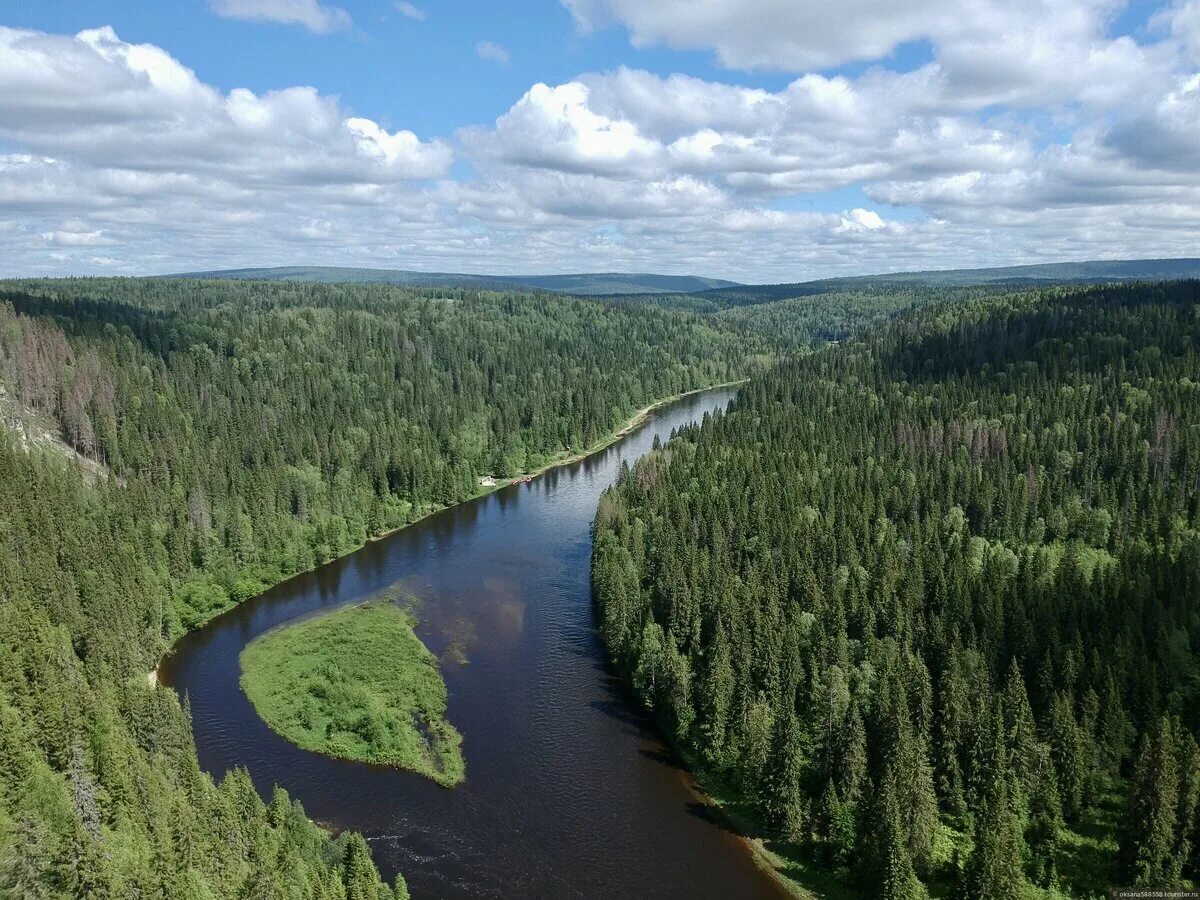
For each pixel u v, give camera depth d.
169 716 89.00
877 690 97.88
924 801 80.50
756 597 118.81
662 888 82.81
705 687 103.94
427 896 80.81
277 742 107.06
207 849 70.81
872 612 113.50
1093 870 79.12
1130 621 104.94
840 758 89.06
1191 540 134.50
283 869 72.88
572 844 88.94
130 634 121.38
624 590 131.12
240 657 130.88
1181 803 76.50
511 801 95.75
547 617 145.75
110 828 68.12
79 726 74.69
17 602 92.31
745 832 91.06
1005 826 74.94
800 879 84.25
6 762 65.69
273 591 160.25
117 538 139.88
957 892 76.62
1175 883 74.56
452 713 114.19
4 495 123.50
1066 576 119.25
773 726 92.94
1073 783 84.56
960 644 104.38
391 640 134.38
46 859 60.91
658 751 105.81
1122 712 90.25
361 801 95.25
